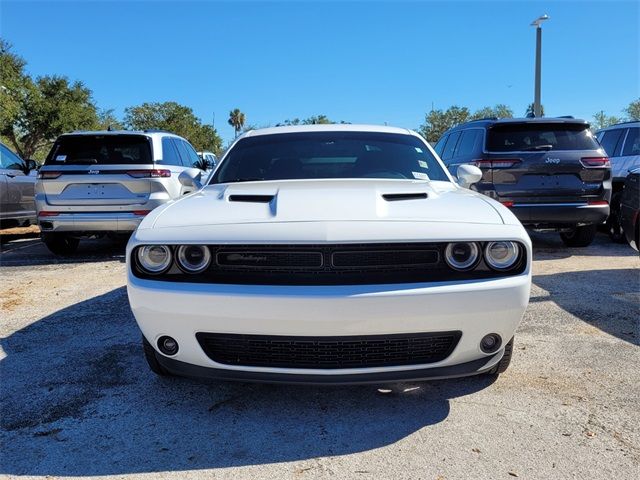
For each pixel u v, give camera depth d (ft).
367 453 8.32
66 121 102.47
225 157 13.99
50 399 10.19
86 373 11.39
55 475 7.83
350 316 8.22
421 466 7.95
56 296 17.93
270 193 10.55
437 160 13.93
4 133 99.60
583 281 18.93
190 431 9.00
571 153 23.00
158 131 27.25
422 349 8.79
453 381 10.77
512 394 10.19
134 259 9.04
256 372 8.75
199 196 11.29
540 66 62.44
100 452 8.41
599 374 11.03
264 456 8.27
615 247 26.71
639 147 27.68
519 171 22.86
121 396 10.30
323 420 9.33
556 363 11.60
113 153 24.98
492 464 7.97
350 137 14.26
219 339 8.78
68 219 24.21
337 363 8.68
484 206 9.84
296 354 8.71
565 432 8.83
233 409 9.75
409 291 8.27
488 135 23.56
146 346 10.28
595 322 14.34
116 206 24.25
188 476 7.79
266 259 8.62
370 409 9.69
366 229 8.55
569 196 22.98
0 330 14.32
